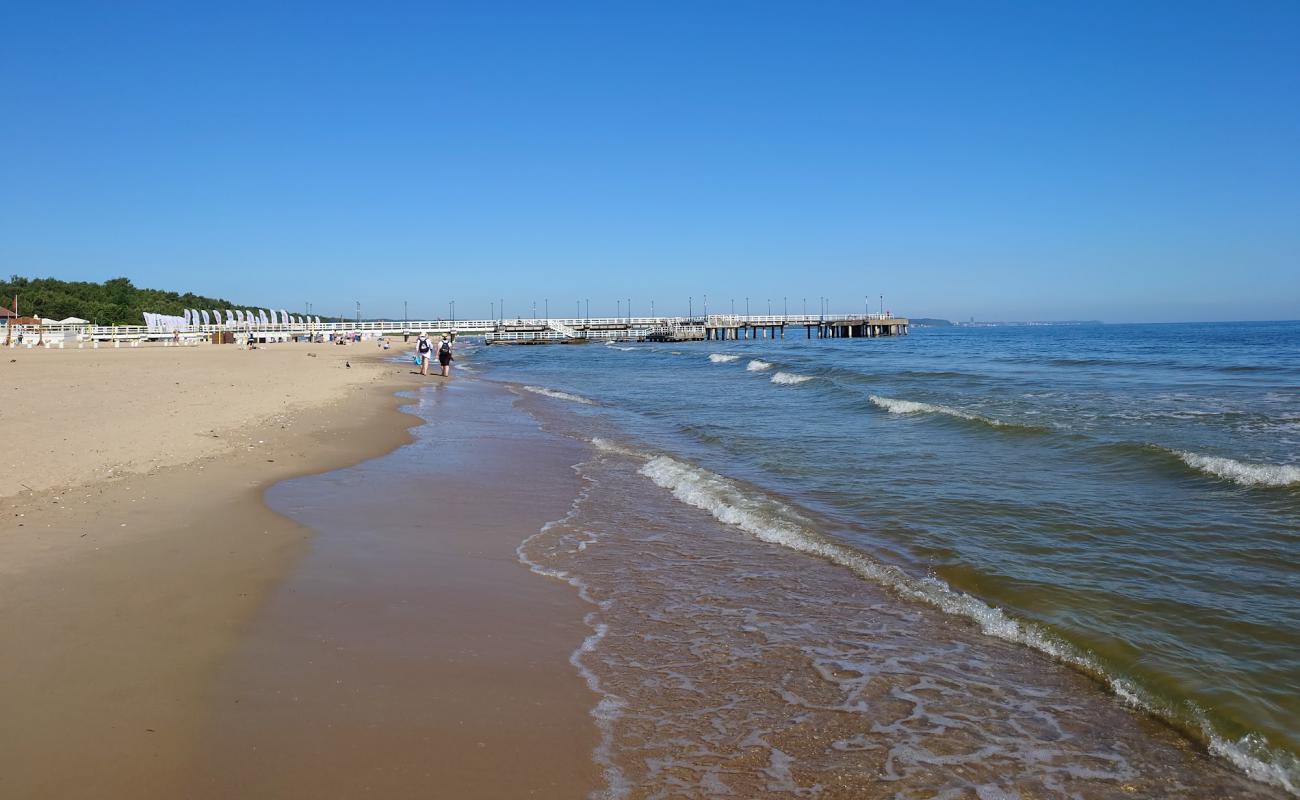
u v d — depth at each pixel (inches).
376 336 3855.8
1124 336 3897.6
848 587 266.2
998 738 167.3
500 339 3895.2
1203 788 149.6
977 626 231.8
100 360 1470.2
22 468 378.6
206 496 355.9
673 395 1036.5
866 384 1105.4
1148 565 285.0
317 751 148.5
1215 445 530.0
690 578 273.6
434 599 241.0
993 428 625.6
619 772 147.9
